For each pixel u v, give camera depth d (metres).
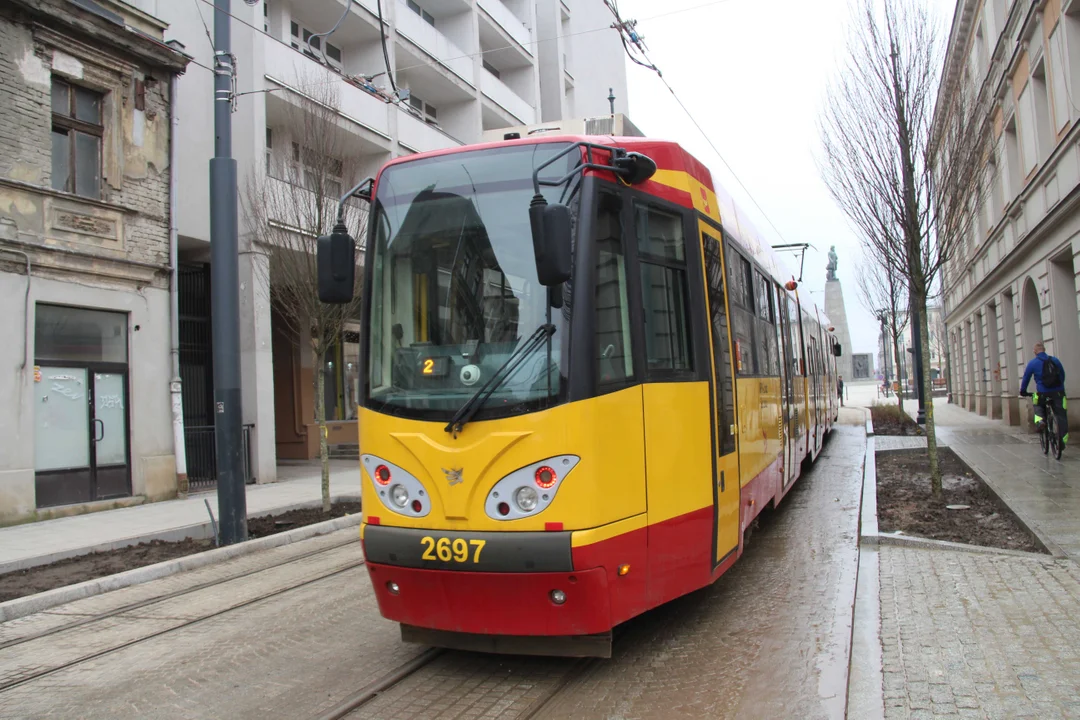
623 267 4.93
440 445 4.59
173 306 14.45
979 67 21.39
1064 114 14.35
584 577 4.33
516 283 4.68
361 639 5.78
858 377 69.19
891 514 9.23
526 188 4.84
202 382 16.72
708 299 5.90
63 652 5.96
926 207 10.05
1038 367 13.08
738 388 6.53
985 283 23.50
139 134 14.02
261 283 15.83
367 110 20.38
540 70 35.62
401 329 4.94
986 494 10.29
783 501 11.23
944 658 4.70
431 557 4.55
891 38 9.95
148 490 13.67
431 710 4.40
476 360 4.65
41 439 12.20
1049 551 6.97
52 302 12.38
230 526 9.76
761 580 6.92
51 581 8.19
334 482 16.41
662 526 4.96
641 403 4.86
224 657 5.59
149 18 14.21
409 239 5.06
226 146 9.95
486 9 27.73
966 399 30.86
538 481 4.40
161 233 14.33
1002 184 20.00
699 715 4.21
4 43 11.87
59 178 12.87
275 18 19.81
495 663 5.11
